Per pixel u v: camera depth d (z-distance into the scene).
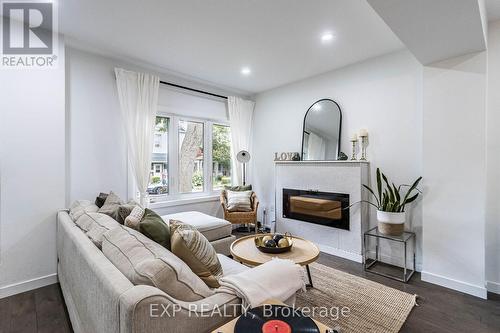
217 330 0.88
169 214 3.57
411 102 2.85
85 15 2.26
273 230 4.26
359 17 2.29
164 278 1.01
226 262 1.98
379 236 2.77
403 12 1.63
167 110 3.69
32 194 2.39
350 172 3.18
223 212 4.21
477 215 2.27
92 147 2.94
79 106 2.86
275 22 2.37
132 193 3.25
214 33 2.57
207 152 4.26
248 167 4.74
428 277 2.52
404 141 2.90
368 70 3.20
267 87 4.33
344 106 3.44
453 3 1.53
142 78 3.24
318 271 2.76
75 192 2.82
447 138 2.42
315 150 3.70
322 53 3.03
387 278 2.61
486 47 2.19
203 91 4.08
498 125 2.34
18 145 2.31
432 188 2.51
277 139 4.32
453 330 1.80
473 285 2.28
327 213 3.40
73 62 2.83
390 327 1.82
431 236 2.52
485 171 2.24
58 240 2.39
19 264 2.32
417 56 2.35
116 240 1.35
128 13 2.23
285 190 3.92
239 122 4.45
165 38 2.68
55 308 2.08
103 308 1.00
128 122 3.11
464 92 2.32
